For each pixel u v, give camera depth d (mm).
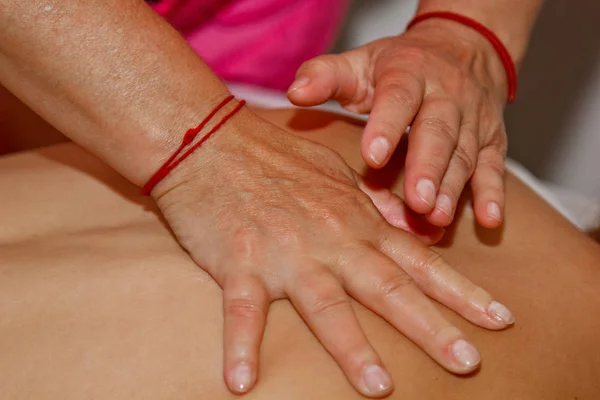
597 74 1467
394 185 712
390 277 538
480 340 562
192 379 508
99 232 656
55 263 594
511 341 572
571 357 578
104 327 537
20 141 1023
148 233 655
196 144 581
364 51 752
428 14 841
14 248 622
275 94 990
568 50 1461
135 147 582
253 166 587
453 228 691
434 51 738
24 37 538
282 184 582
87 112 572
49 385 497
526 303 612
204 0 945
